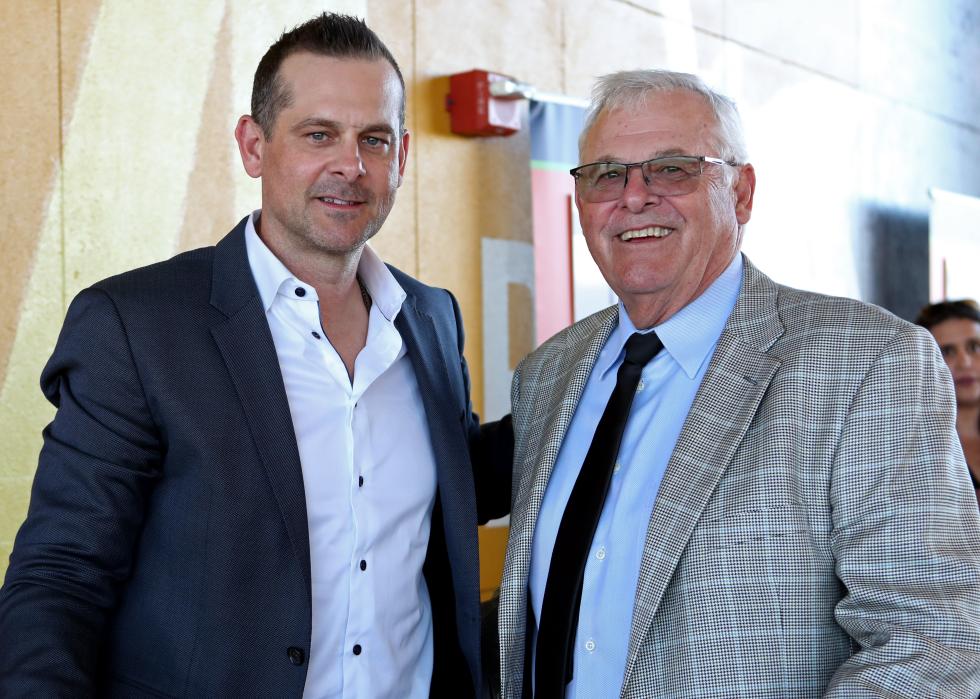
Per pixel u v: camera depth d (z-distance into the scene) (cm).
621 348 192
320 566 176
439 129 395
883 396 158
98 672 172
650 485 174
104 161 295
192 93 315
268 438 172
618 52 480
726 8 550
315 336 184
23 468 278
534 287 415
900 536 152
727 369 173
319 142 178
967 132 800
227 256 184
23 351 279
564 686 171
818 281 617
